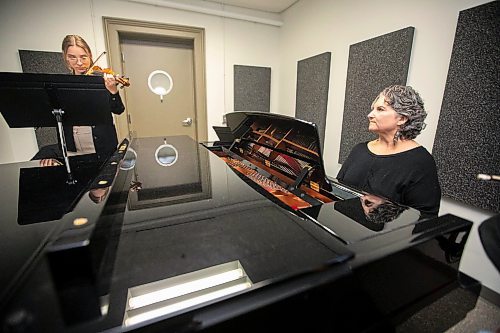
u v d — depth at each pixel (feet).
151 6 8.19
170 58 9.23
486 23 4.05
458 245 2.05
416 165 3.24
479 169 4.32
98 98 4.03
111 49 8.03
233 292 1.60
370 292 1.69
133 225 2.40
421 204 3.17
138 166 4.48
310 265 1.63
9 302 1.10
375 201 2.72
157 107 9.41
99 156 5.29
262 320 1.47
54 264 1.21
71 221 1.60
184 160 4.97
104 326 1.60
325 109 8.13
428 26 5.05
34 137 7.50
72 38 5.38
